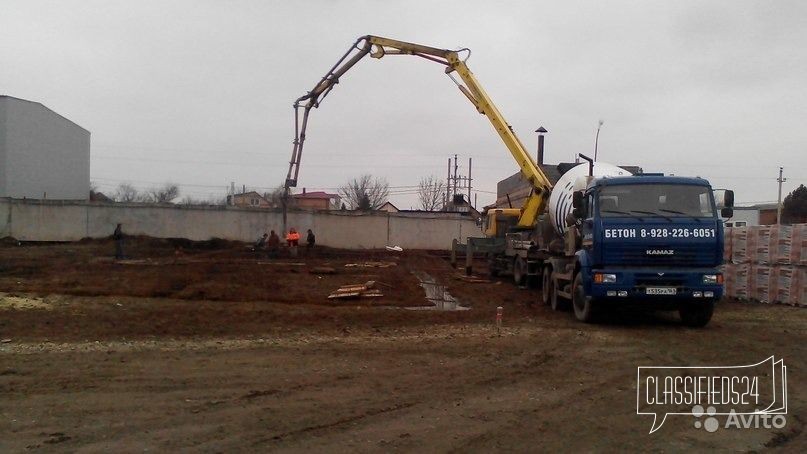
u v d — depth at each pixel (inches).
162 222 1840.6
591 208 576.4
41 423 291.3
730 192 584.1
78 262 1173.7
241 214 1886.1
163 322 575.5
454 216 2034.9
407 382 369.4
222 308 669.3
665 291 544.4
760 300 783.7
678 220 551.2
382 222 1991.9
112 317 596.7
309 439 271.9
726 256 845.8
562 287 675.4
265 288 841.5
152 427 286.4
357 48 987.3
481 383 369.7
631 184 564.4
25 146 1918.1
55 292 770.8
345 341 500.4
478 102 951.6
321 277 989.2
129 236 1753.2
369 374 387.9
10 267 1045.2
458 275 1115.9
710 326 594.9
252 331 543.5
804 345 498.6
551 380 380.5
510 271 1030.4
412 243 2012.8
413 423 294.5
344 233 1963.6
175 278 912.9
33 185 1955.0
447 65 973.2
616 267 553.6
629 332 554.6
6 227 1717.5
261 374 385.4
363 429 285.3
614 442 276.2
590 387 366.0
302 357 436.5
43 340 493.4
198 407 317.1
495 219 1143.0
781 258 759.1
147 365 407.8
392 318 617.0
